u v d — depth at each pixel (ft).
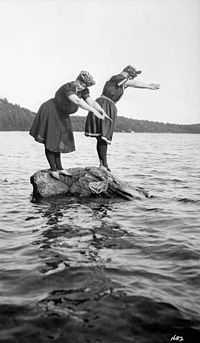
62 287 11.81
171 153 110.63
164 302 10.78
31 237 17.79
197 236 18.29
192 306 10.61
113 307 10.48
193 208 25.41
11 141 208.13
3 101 595.06
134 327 9.52
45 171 29.07
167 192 32.94
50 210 24.22
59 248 15.97
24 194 31.07
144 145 178.50
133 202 27.35
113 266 13.71
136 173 50.08
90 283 12.10
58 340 8.96
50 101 27.37
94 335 9.16
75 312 10.19
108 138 29.37
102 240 17.29
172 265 13.94
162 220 21.71
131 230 19.25
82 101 25.95
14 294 11.33
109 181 28.86
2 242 16.96
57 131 27.27
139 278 12.60
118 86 29.17
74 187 28.91
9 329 9.42
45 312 10.21
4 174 47.78
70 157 87.97
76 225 20.15
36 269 13.37
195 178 44.93
